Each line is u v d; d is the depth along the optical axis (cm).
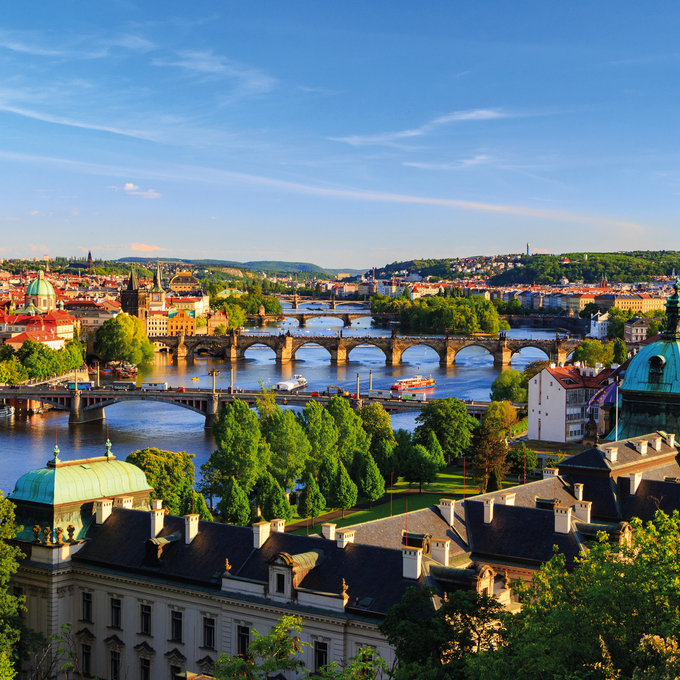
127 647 11406
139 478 13125
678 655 6444
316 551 10638
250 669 8294
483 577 9794
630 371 18412
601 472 14188
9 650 10394
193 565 11194
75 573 11800
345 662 9806
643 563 7894
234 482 19100
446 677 7625
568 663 7194
